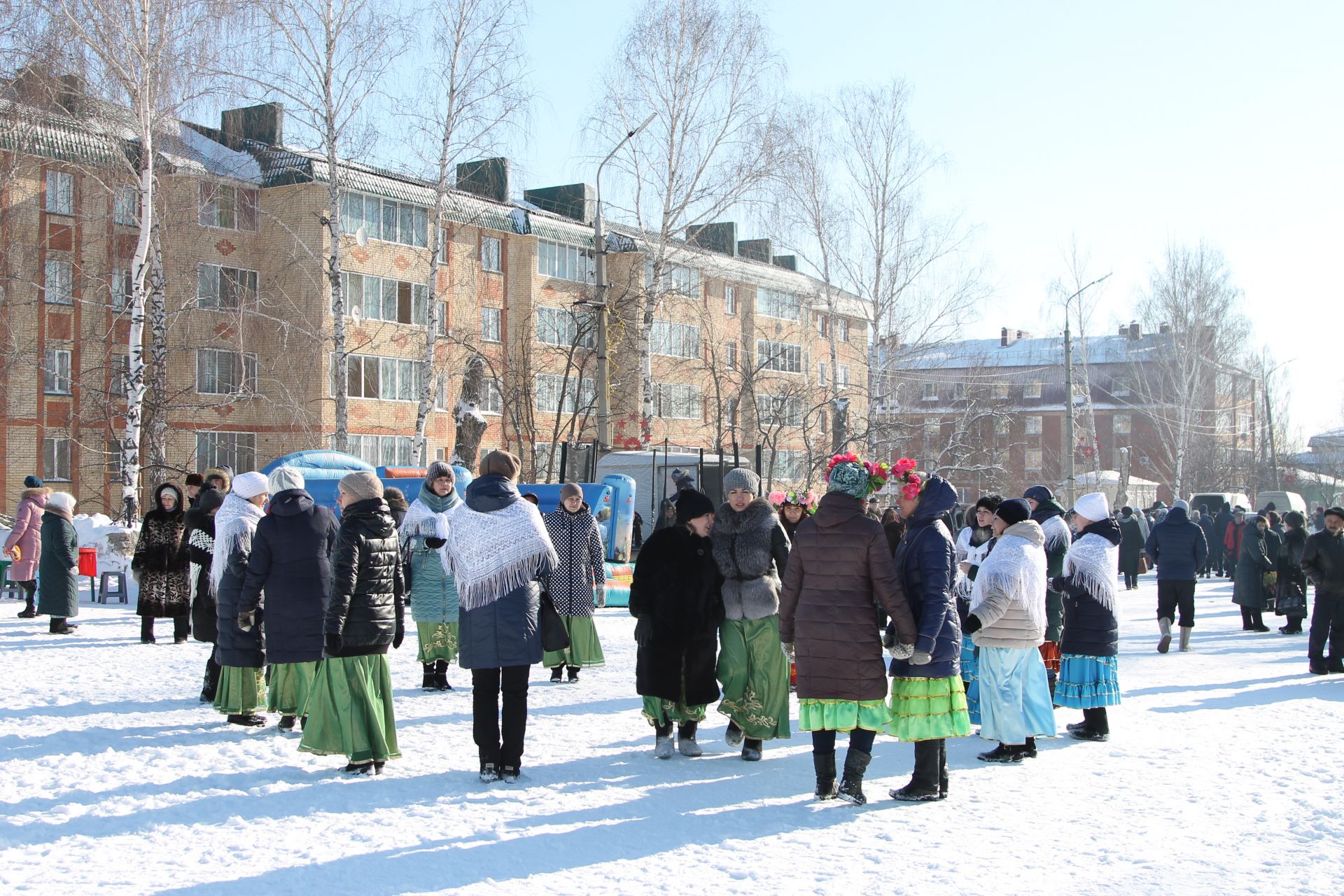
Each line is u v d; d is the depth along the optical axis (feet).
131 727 28.96
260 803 21.94
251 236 128.36
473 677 23.90
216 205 121.39
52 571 47.75
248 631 29.07
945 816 21.81
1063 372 284.41
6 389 108.17
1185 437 192.75
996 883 17.69
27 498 54.34
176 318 103.19
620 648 47.91
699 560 26.76
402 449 138.51
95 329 114.83
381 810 21.50
